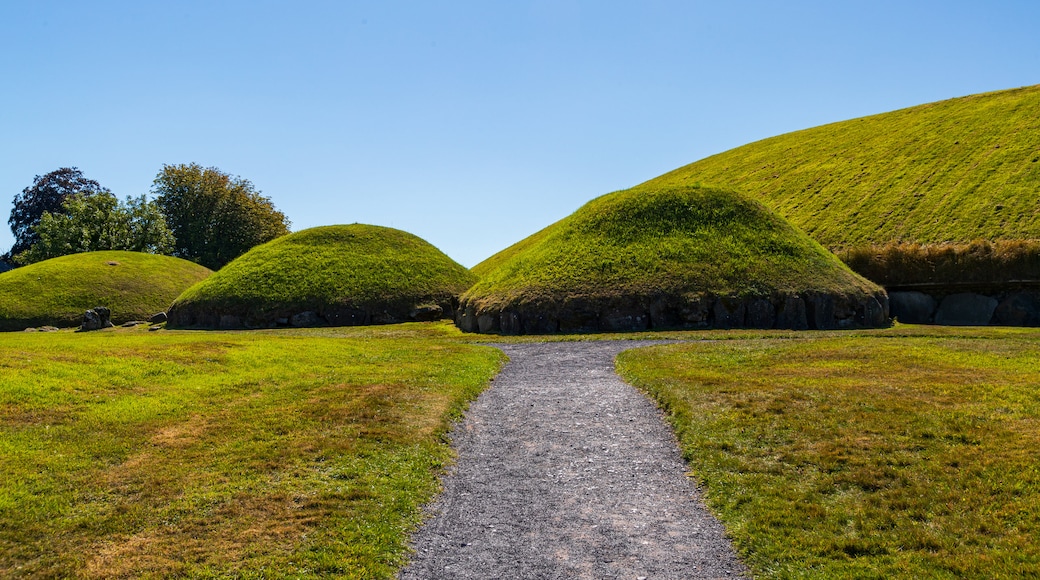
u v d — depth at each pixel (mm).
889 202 60469
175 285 66750
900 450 12750
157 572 8953
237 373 20734
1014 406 15242
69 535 9875
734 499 11336
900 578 8656
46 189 96812
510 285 40812
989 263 41938
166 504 10945
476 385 20000
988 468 11633
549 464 13453
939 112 80000
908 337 29969
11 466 11977
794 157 85125
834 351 24438
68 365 19297
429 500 11703
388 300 50469
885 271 45406
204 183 90938
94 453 12977
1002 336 29828
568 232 46000
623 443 14531
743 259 39594
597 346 29344
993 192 54500
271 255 55656
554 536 10375
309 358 24234
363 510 10961
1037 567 8617
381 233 60969
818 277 38000
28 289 59812
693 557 9633
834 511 10555
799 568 9086
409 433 14820
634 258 40562
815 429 14070
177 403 16703
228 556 9398
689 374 20219
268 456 13117
